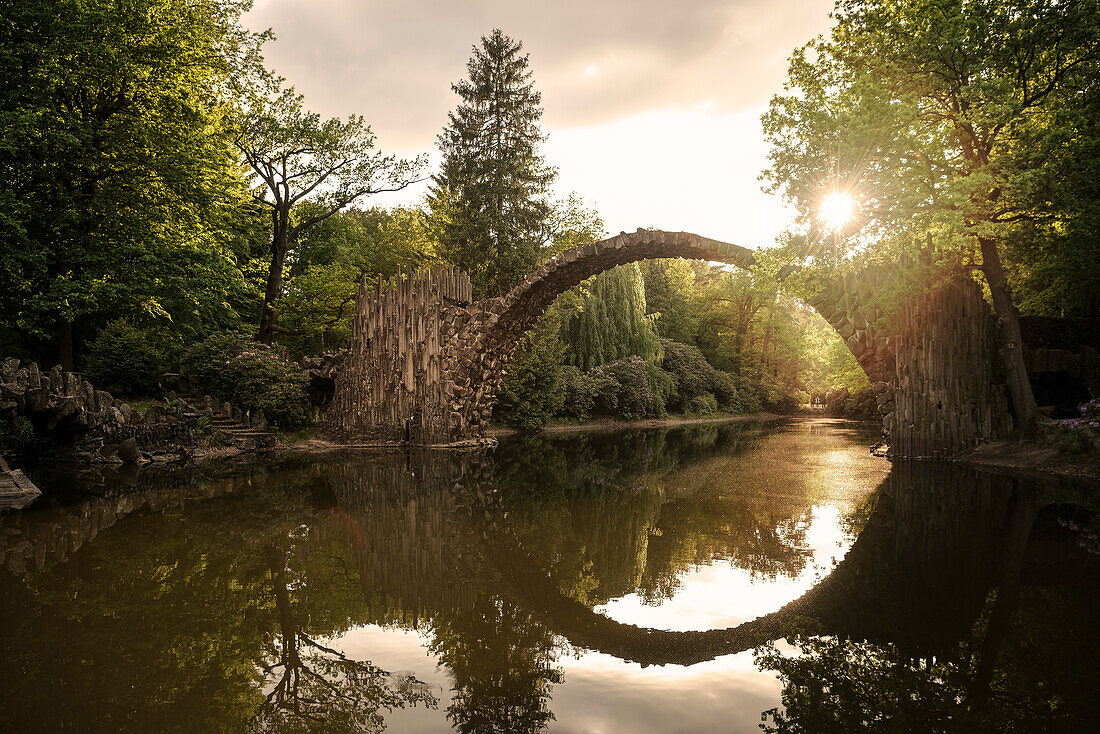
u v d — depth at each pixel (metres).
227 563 6.89
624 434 28.44
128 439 14.91
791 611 5.36
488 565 6.94
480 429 22.48
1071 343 16.39
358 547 7.67
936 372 15.77
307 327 27.89
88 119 17.39
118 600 5.63
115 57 16.42
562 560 7.13
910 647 4.52
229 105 23.06
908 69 14.05
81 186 17.88
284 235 26.70
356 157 26.70
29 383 12.63
